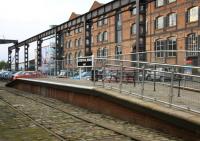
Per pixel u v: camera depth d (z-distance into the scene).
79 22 47.53
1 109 19.44
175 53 20.28
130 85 17.95
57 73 34.41
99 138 11.75
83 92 19.33
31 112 18.06
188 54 19.72
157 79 15.77
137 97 14.70
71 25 50.25
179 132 11.38
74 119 15.68
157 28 59.53
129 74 18.16
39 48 64.81
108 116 16.30
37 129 13.41
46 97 26.81
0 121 15.22
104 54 77.62
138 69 16.44
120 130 12.88
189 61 19.52
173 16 56.19
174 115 11.52
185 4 53.38
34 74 41.69
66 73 31.75
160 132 12.28
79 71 28.72
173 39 56.03
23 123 14.72
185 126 10.96
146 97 14.24
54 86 24.88
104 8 40.53
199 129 10.33
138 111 13.77
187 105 12.52
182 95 13.94
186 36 53.31
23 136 12.13
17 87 37.75
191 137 10.75
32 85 31.75
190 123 10.73
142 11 31.95
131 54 21.97
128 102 14.43
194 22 51.78
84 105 19.56
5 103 22.70
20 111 18.39
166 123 12.06
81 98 20.03
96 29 80.44
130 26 67.12
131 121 14.39
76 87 20.42
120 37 71.44
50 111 18.45
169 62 20.53
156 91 15.84
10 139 11.66
